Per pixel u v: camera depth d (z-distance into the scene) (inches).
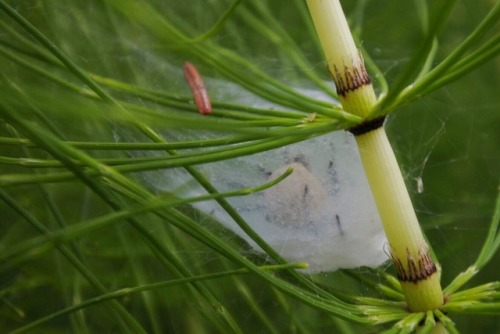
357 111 14.8
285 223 17.3
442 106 21.0
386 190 15.1
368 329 17.9
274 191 17.2
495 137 21.0
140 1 12.9
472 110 21.0
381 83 15.9
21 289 18.1
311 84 19.0
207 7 19.0
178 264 14.7
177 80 18.4
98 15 17.3
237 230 17.6
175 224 14.5
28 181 13.8
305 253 17.4
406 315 15.1
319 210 17.2
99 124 16.9
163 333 18.8
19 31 17.4
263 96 14.6
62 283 17.5
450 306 15.1
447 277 20.5
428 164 20.9
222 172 17.8
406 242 15.1
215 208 17.8
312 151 17.6
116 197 14.4
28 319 18.6
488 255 15.6
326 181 17.4
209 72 18.4
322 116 14.9
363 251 17.4
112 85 15.0
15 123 13.1
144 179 17.9
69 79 17.5
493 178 21.0
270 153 17.7
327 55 14.8
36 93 12.9
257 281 19.1
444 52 20.6
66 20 17.5
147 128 14.9
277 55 19.3
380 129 15.0
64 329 18.5
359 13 17.9
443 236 20.3
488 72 20.8
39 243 12.9
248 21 16.7
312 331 18.6
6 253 13.6
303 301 14.5
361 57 14.9
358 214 17.3
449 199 20.7
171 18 16.1
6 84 14.5
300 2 17.5
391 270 19.5
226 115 15.1
